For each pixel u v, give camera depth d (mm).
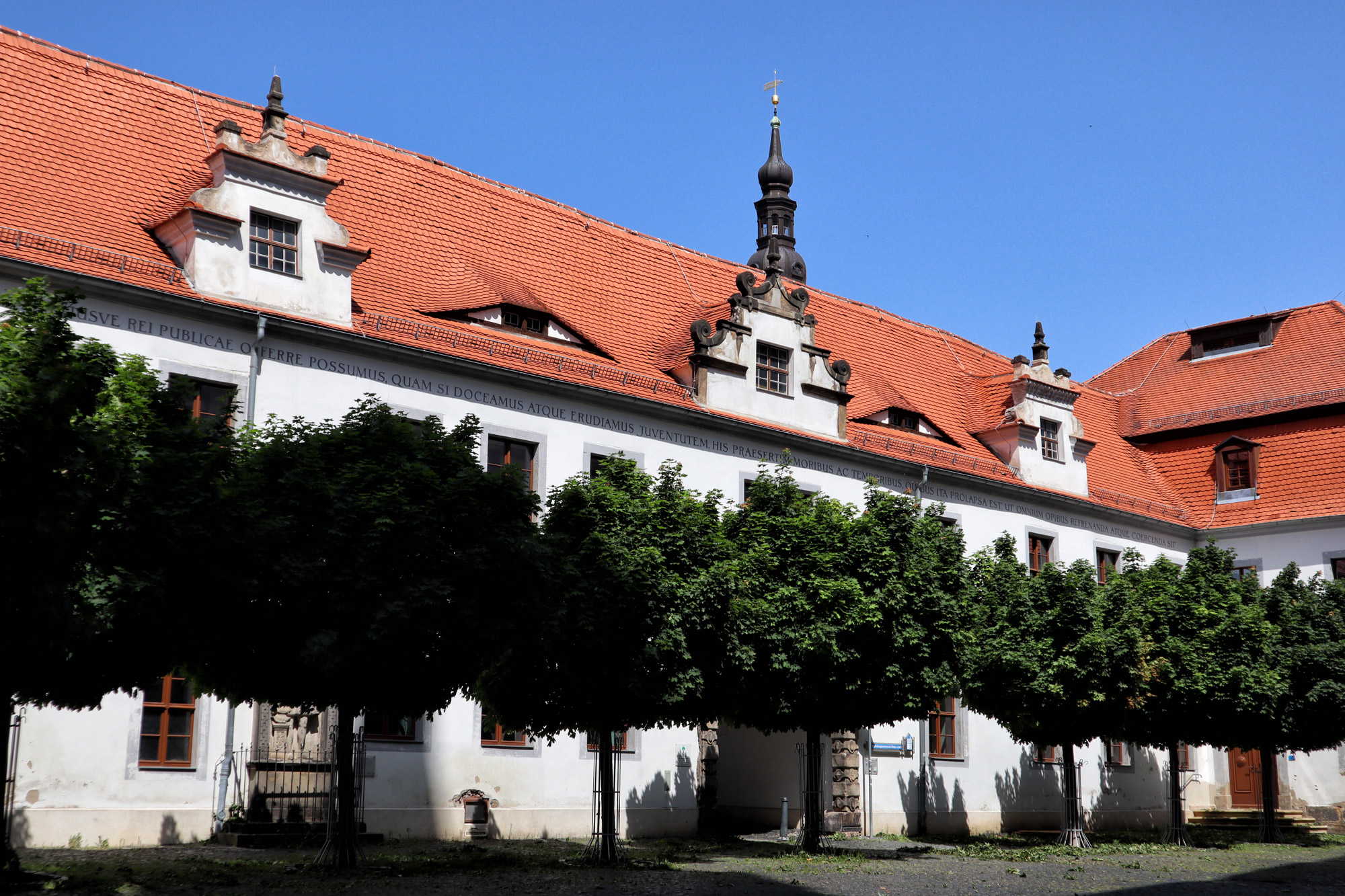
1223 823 42781
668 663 21359
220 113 29625
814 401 35031
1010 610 29484
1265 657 31844
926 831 34875
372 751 24922
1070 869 24188
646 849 25281
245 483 17328
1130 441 49594
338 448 18969
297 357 25500
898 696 24328
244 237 25453
